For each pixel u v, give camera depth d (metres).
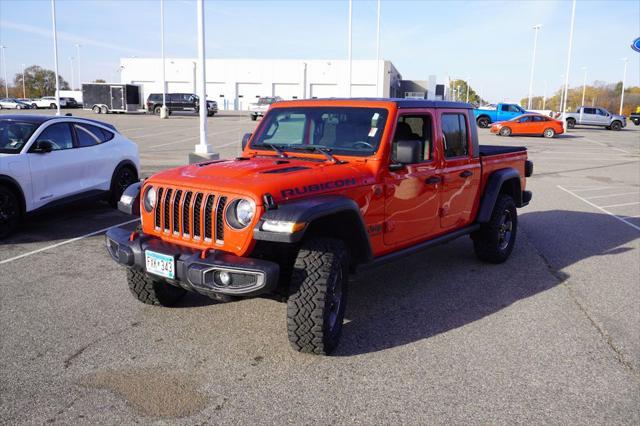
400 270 6.47
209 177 4.15
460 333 4.64
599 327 4.84
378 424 3.27
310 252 3.95
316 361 4.06
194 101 52.12
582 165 19.48
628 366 4.10
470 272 6.43
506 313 5.14
